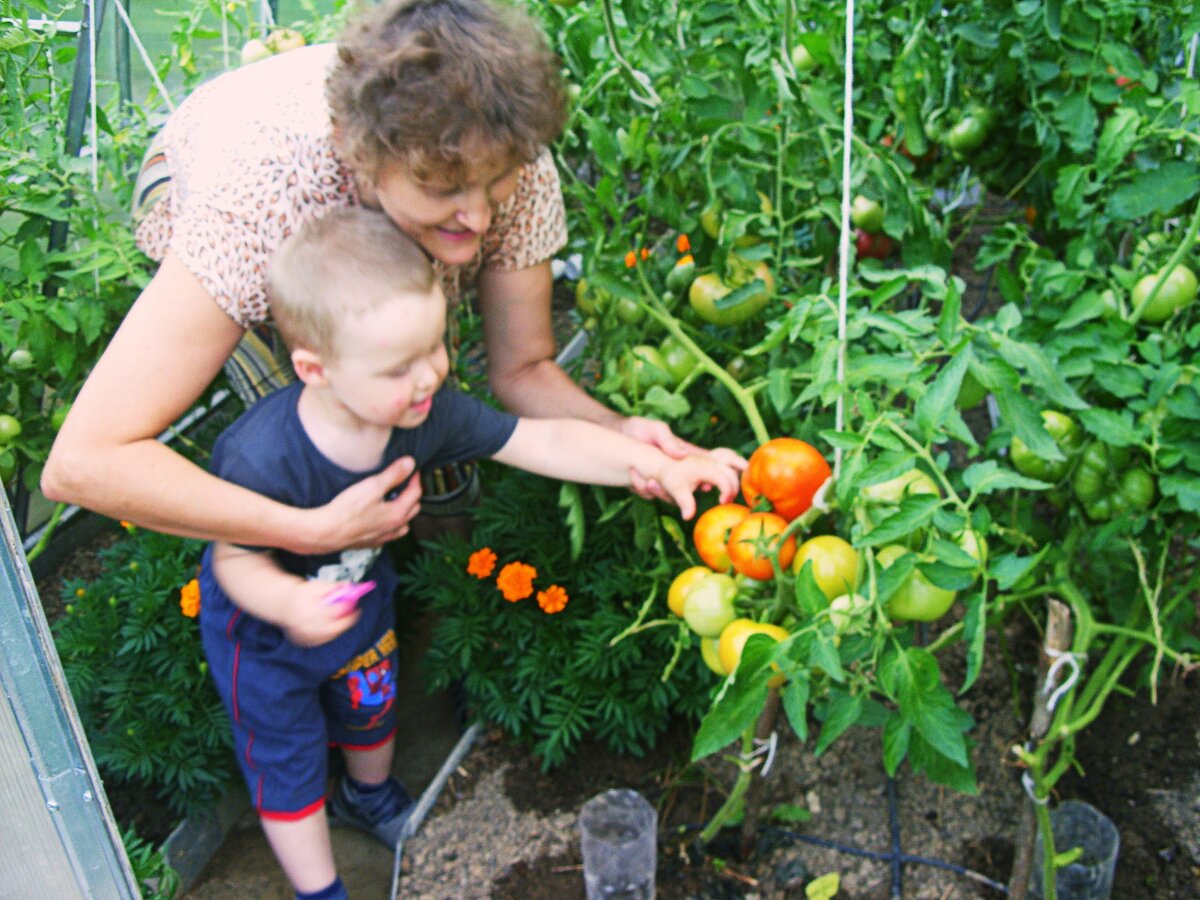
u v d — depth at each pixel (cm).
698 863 172
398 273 132
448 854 177
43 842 94
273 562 152
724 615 137
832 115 166
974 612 115
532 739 193
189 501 140
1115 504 156
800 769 188
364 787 184
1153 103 164
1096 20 182
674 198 175
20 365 190
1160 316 157
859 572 125
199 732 178
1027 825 150
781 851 173
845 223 126
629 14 185
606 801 157
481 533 194
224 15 226
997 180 240
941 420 115
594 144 165
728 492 156
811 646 116
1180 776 182
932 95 204
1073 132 183
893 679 120
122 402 136
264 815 163
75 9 255
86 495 138
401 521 156
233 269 137
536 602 189
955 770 127
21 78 205
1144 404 147
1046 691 142
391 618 176
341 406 146
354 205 143
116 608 189
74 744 90
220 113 146
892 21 215
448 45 117
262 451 148
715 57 179
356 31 123
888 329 130
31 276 185
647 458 160
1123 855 170
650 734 182
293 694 159
